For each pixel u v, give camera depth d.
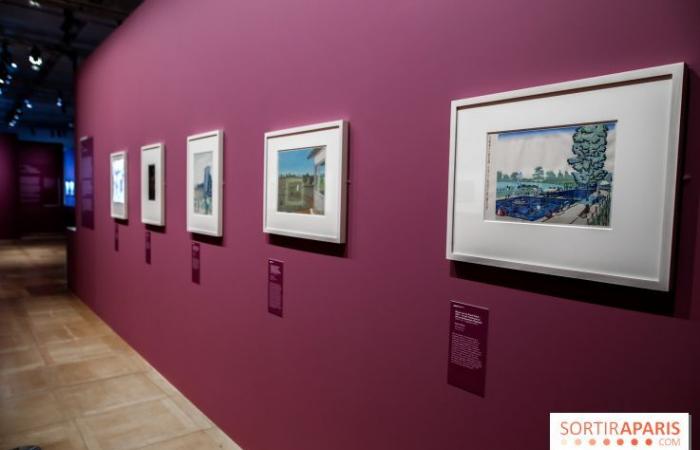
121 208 4.75
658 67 1.13
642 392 1.21
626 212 1.20
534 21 1.40
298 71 2.33
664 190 1.13
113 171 4.95
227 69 2.94
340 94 2.08
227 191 2.97
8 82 10.58
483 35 1.53
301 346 2.38
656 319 1.18
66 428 3.12
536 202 1.37
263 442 2.70
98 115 5.47
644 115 1.16
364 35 1.96
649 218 1.16
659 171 1.14
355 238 2.02
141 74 4.22
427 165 1.71
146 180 4.07
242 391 2.88
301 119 2.33
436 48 1.67
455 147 1.57
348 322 2.08
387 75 1.86
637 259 1.18
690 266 1.13
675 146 1.11
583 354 1.32
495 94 1.45
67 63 9.45
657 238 1.15
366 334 1.99
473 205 1.52
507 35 1.46
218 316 3.13
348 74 2.04
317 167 2.16
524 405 1.45
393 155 1.84
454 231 1.58
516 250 1.42
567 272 1.30
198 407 3.41
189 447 2.92
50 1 5.99
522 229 1.40
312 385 2.31
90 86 5.75
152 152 3.94
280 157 2.40
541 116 1.35
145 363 4.27
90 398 3.57
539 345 1.41
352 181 2.02
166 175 3.81
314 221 2.19
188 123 3.44
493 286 1.52
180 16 3.50
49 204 16.95
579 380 1.33
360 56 1.98
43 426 3.14
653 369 1.19
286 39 2.41
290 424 2.47
